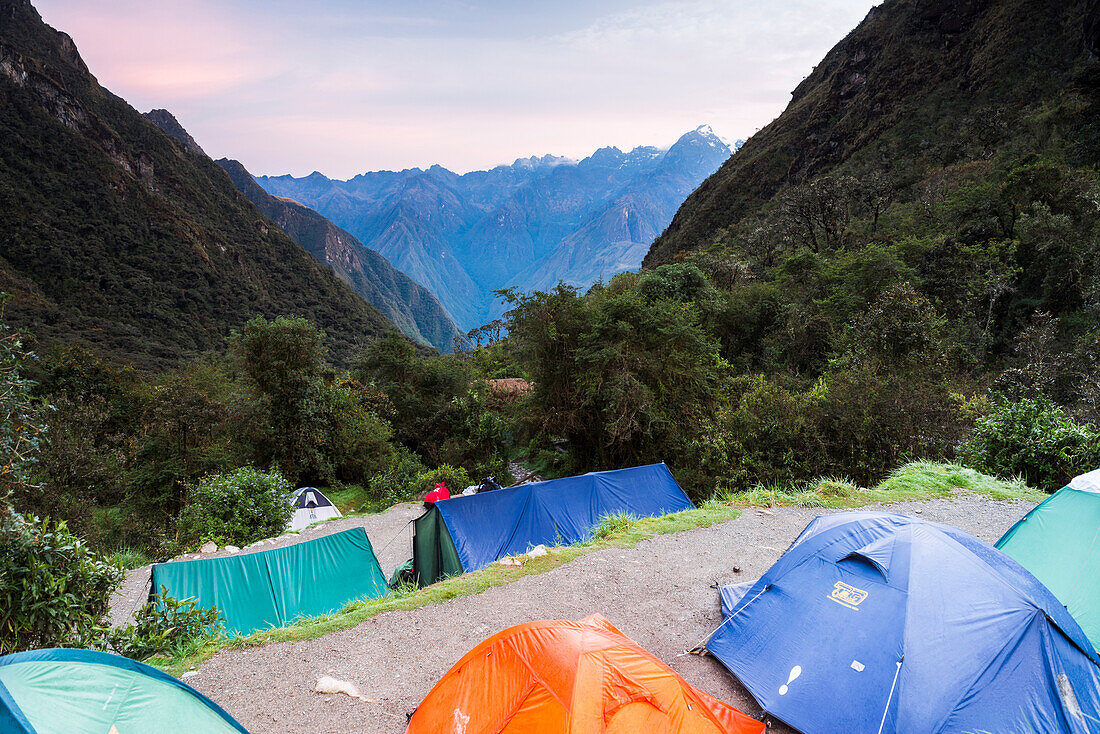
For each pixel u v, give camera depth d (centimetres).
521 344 2522
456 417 3503
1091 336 2330
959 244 3641
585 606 698
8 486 622
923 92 10156
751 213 11150
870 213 6231
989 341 2930
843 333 2834
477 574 812
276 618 897
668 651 593
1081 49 7412
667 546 892
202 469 2323
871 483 1434
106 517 2166
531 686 399
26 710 307
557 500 1245
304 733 469
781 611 545
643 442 2211
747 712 489
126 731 338
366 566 1049
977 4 10081
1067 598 633
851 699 448
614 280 3966
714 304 3278
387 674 557
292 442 2648
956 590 468
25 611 546
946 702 417
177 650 613
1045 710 412
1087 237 3219
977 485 1177
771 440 1614
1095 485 691
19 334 634
